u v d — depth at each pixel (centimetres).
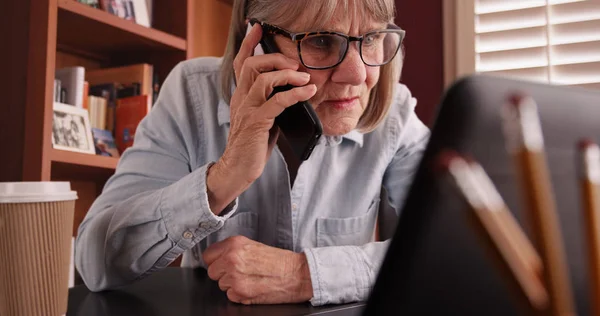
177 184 99
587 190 33
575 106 36
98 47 243
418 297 32
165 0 250
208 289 102
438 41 275
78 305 89
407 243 32
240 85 100
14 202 60
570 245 32
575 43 240
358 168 137
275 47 104
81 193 243
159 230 99
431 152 33
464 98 33
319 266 93
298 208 130
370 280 94
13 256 61
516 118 34
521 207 32
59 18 205
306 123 101
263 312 83
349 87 103
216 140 131
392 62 119
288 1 101
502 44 255
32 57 187
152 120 131
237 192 98
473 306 31
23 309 62
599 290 32
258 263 93
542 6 246
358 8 100
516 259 31
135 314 82
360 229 135
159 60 248
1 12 192
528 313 31
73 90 211
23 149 187
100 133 222
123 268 103
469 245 32
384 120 133
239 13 121
